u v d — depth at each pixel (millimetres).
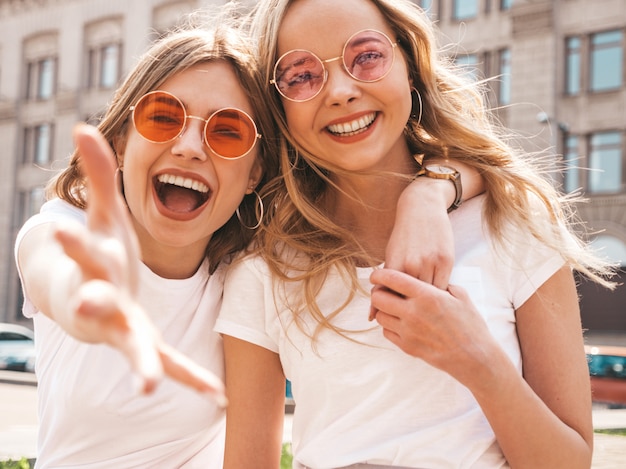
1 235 30438
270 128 2217
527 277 1952
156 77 2053
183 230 2020
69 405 2066
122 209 895
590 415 1924
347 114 1990
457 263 1978
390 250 1767
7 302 29906
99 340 862
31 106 30766
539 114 22172
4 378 15000
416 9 2189
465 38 23484
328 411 1963
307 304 2012
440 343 1646
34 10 31047
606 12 21828
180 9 27281
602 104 21859
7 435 5754
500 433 1765
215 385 797
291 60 2037
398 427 1888
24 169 30625
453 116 2213
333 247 2092
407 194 1909
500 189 2037
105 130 2127
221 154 2016
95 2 29344
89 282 830
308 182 2299
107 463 2098
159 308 2141
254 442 2145
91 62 29750
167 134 1976
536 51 22359
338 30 2002
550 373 1918
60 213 2002
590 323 21562
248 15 2504
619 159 21672
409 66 2221
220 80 2074
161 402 2088
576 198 2324
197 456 2242
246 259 2168
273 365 2174
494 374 1670
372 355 1937
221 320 2170
